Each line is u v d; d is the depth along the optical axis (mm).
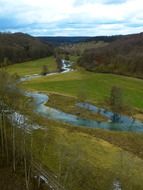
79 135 80625
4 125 60406
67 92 141750
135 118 108250
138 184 56875
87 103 123688
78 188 51812
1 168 53500
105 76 179875
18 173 52531
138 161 67938
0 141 60750
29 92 133875
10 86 60188
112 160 66188
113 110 112688
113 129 95875
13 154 55188
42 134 71188
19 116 66625
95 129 90375
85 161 62531
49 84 160125
